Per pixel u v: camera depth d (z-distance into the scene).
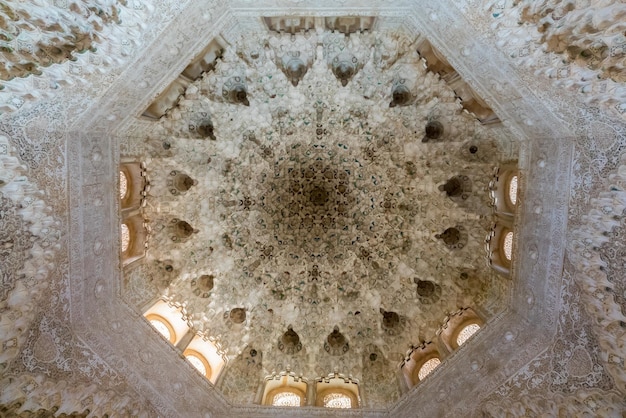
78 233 9.16
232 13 9.88
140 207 12.09
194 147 12.48
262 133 13.15
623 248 7.78
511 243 11.26
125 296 10.90
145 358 10.46
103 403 9.26
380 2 9.44
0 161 7.39
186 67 10.85
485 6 7.86
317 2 9.52
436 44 9.69
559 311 9.24
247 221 13.95
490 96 9.59
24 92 7.20
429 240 12.97
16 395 7.88
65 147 8.62
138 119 10.57
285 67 12.04
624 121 7.39
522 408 9.36
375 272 13.75
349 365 12.81
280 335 13.44
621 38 6.28
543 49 7.48
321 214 14.40
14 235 7.82
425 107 11.92
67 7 6.62
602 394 8.30
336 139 13.55
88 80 8.05
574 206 8.59
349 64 12.05
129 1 7.49
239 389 11.90
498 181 11.70
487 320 10.93
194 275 12.96
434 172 12.56
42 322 8.70
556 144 8.88
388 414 10.70
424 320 12.73
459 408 10.20
